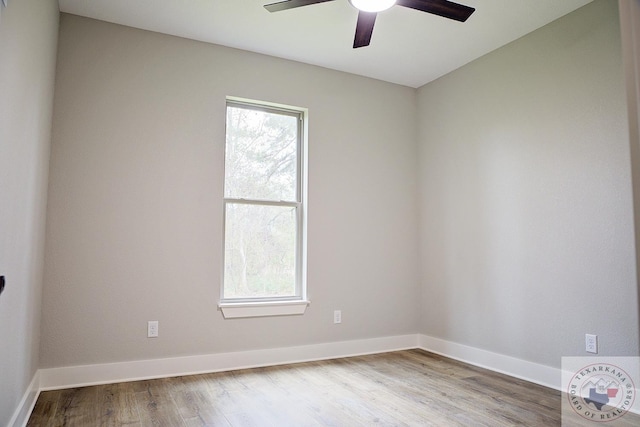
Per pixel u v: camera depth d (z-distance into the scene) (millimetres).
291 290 3771
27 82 1977
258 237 3676
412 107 4441
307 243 3795
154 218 3230
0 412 1717
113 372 3039
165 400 2688
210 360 3336
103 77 3156
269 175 3760
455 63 3879
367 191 4121
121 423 2336
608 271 2717
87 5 2979
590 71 2875
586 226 2854
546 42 3178
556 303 3014
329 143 3965
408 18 3109
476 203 3711
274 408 2568
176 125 3354
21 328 2133
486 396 2807
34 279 2480
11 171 1753
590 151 2852
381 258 4145
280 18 3143
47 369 2873
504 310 3396
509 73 3463
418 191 4391
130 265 3137
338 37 3422
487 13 3023
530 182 3242
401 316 4207
